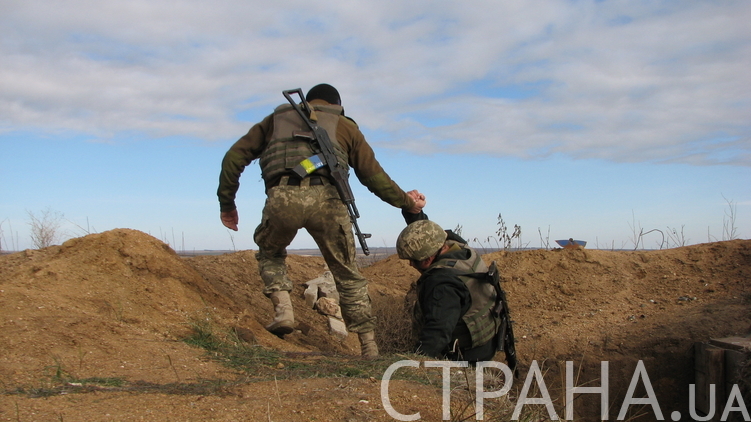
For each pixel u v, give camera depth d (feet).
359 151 11.89
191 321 11.41
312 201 11.03
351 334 16.60
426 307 11.20
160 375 8.50
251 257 19.35
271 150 11.36
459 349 11.25
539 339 15.61
